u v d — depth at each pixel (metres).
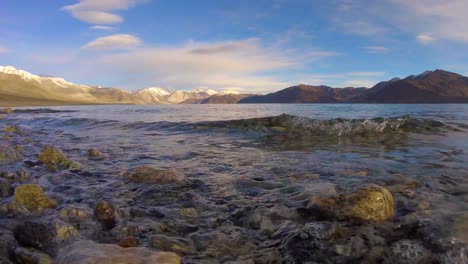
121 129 3.30
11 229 0.72
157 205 0.91
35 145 2.18
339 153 1.68
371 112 6.45
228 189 1.05
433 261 0.57
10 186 1.03
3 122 4.88
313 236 0.68
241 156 1.66
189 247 0.65
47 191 1.06
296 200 0.90
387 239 0.65
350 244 0.64
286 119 2.96
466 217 0.73
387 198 0.79
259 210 0.84
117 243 0.67
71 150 1.94
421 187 1.00
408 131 2.49
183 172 1.31
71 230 0.69
